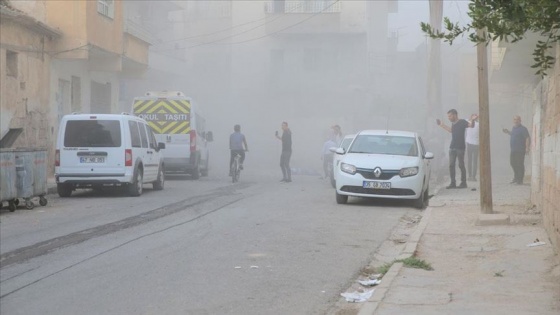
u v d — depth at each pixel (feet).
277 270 33.99
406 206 62.18
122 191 77.05
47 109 93.97
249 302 27.91
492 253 37.14
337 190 61.77
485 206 50.39
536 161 54.85
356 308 27.43
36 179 60.44
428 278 30.83
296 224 49.37
